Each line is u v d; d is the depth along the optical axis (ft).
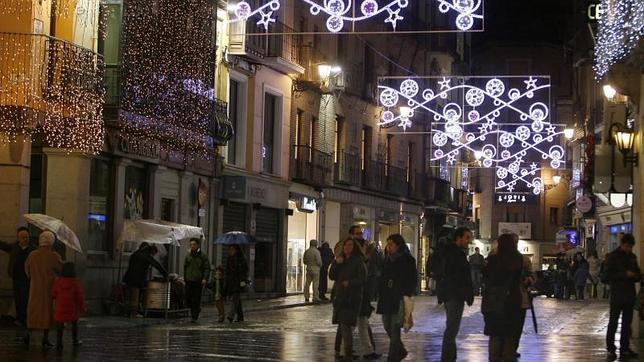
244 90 121.39
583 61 167.63
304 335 69.87
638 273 58.03
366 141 164.04
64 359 51.08
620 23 72.23
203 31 106.42
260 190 123.95
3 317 74.49
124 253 91.97
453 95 219.61
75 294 57.11
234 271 83.76
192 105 103.71
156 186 98.68
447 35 201.77
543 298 157.17
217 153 113.70
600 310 112.16
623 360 55.83
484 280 47.16
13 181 77.46
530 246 265.13
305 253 119.24
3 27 77.92
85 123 82.99
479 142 255.09
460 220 222.28
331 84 140.67
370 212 164.14
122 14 88.02
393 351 49.90
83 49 82.17
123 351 55.83
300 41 135.33
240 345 60.90
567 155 240.53
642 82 72.64
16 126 76.43
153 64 93.76
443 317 94.99
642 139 72.64
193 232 87.10
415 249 188.24
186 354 54.65
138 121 91.30
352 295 51.65
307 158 137.80
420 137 190.39
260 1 122.83
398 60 178.50
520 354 58.49
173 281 87.97
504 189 266.16
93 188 88.28
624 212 148.25
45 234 57.57
